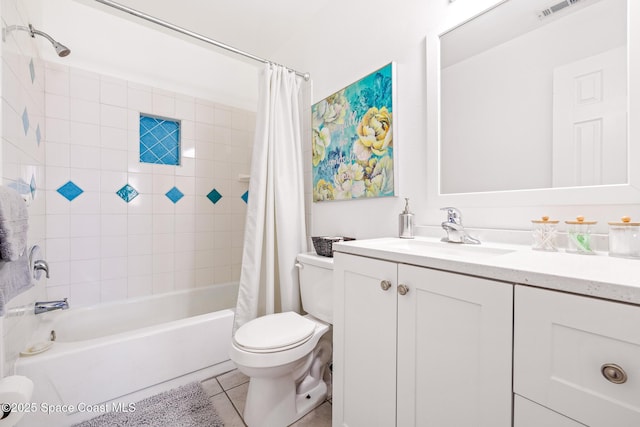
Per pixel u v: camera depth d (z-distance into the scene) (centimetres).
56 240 175
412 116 134
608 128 82
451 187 119
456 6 116
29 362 115
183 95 226
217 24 204
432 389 74
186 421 126
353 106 161
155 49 213
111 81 195
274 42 226
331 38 180
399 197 140
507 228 103
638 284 44
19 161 119
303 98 205
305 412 133
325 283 143
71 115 180
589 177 85
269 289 171
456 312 68
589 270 55
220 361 167
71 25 181
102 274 192
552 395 52
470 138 113
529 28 98
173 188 222
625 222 73
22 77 126
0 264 70
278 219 173
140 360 141
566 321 50
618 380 45
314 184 192
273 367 113
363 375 95
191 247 231
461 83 115
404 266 81
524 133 99
